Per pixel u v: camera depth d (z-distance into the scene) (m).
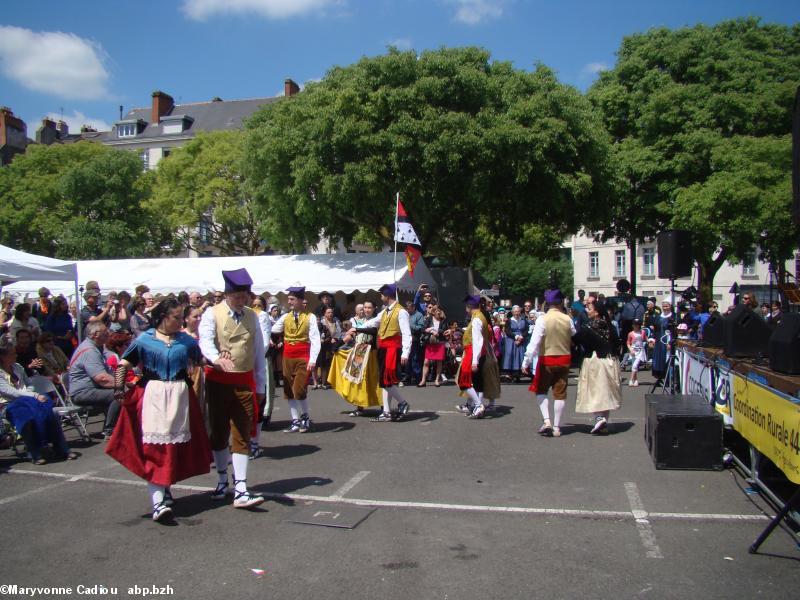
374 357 9.70
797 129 5.70
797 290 18.17
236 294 5.68
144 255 37.81
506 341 14.42
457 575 4.23
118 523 5.25
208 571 4.30
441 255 33.09
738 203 22.81
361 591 3.99
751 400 5.83
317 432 8.88
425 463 7.13
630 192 27.33
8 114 55.16
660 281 49.53
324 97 19.64
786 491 6.00
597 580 4.14
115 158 37.38
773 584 4.08
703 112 25.59
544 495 5.96
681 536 4.93
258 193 22.22
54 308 11.97
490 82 19.50
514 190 20.16
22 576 4.22
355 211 19.81
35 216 37.03
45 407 7.42
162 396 5.14
